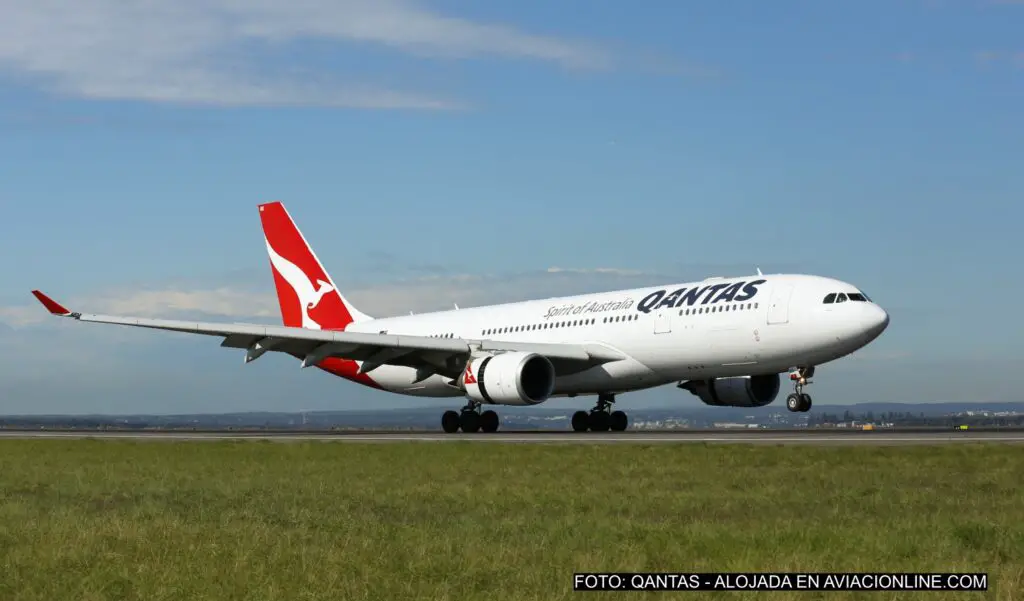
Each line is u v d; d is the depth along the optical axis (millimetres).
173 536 13688
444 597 10469
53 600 10586
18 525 15094
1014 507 16531
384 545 13008
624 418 48062
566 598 10445
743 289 39844
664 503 17453
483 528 14500
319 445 33688
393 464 26172
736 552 12188
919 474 21625
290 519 15664
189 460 28609
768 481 20734
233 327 41219
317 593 10695
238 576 11367
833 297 37656
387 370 50812
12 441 40531
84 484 22062
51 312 39938
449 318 51844
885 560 11727
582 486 20266
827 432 43312
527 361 40312
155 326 41094
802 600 10477
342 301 55500
